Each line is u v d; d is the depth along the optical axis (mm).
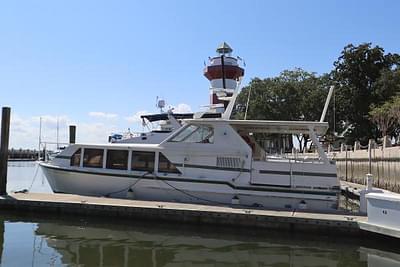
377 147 28453
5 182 17031
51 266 9844
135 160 16484
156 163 16234
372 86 49688
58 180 17297
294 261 10516
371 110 46750
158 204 14742
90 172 16672
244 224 13281
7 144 17062
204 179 15641
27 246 11570
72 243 11938
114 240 12312
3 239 12297
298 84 58469
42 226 13875
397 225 11234
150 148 16328
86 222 14531
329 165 15055
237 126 16375
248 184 15359
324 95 54906
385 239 11828
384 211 11664
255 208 14469
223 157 15719
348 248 11695
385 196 11648
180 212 13820
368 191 14188
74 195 16703
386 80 47406
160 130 19203
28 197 16047
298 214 13398
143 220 14133
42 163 18547
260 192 15203
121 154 16641
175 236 12820
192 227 13711
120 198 16203
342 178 36656
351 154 33531
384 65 50719
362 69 50375
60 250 11219
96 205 14586
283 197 15055
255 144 17000
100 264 10070
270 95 57594
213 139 15914
